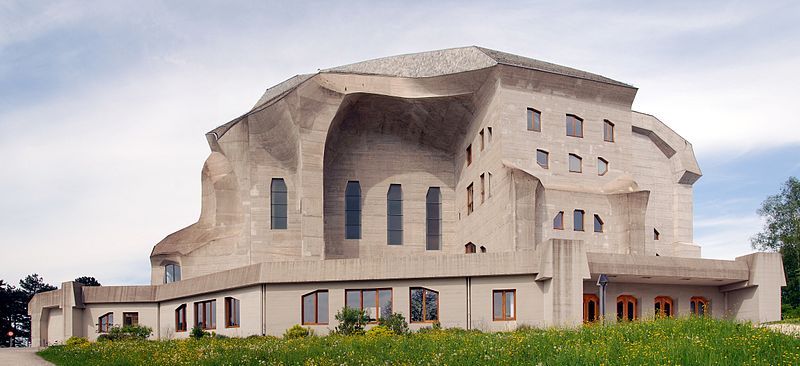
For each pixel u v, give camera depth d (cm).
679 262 4097
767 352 1992
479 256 3991
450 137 5541
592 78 5166
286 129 5294
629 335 2412
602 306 2983
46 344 5334
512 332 3203
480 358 2247
